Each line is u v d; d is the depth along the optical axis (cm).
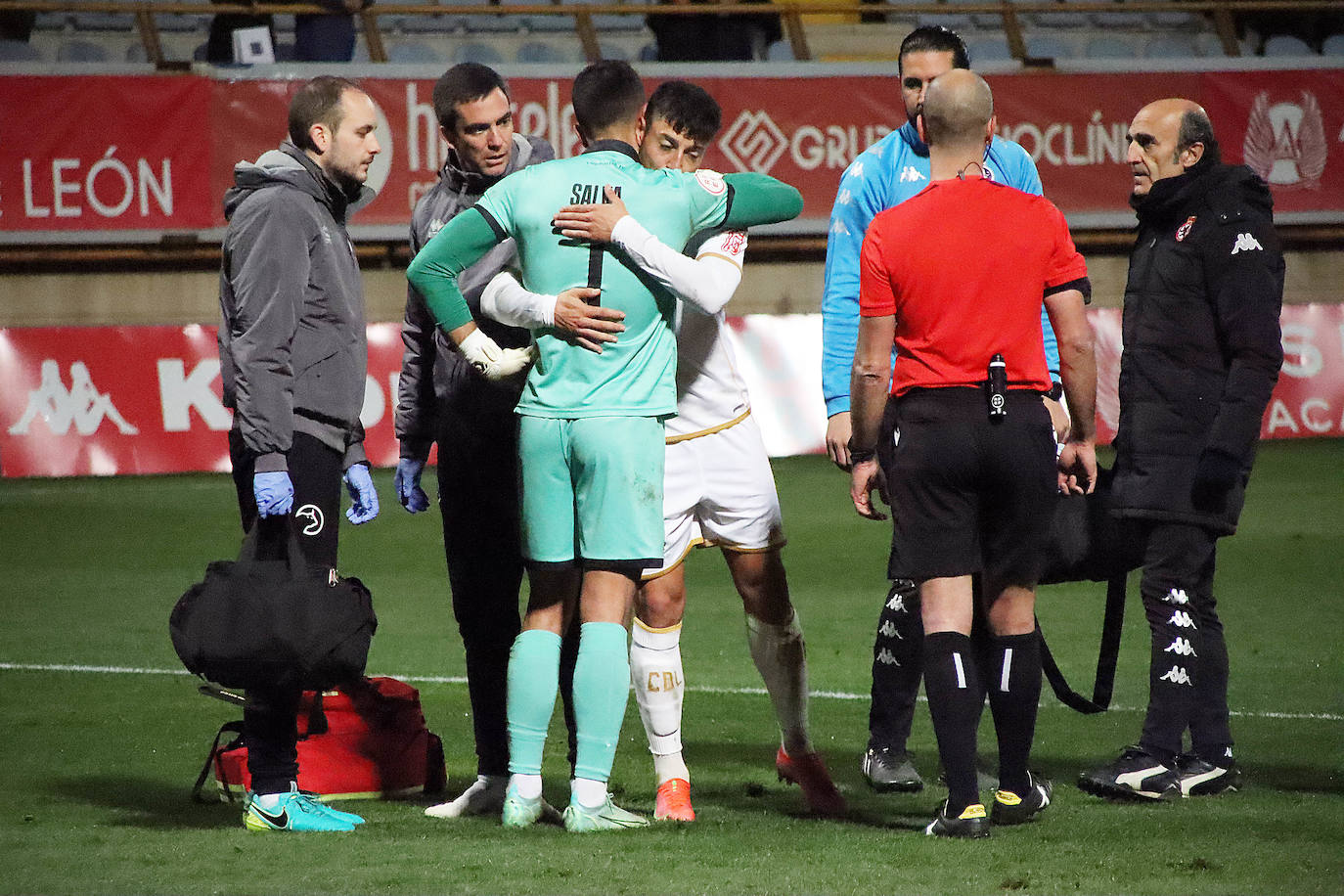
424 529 4066
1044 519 1448
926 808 1627
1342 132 5972
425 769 1700
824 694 2319
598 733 1478
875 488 1619
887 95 5825
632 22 6569
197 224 5553
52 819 1549
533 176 1479
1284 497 4272
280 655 1430
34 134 5419
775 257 5862
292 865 1337
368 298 5672
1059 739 1984
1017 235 1427
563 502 1483
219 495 4597
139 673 2455
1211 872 1309
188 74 5519
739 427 1609
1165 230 1675
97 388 5053
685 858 1362
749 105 5762
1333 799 1628
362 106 1512
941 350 1434
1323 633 2703
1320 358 5525
